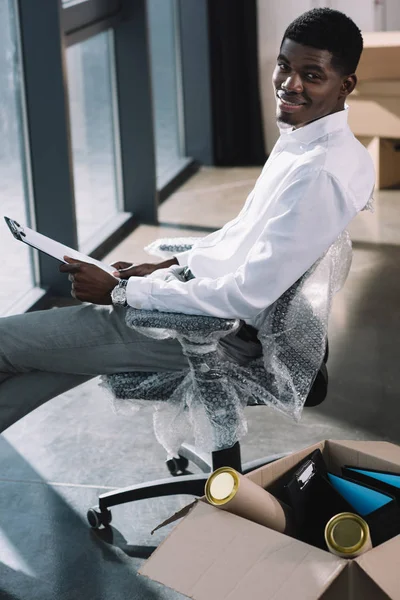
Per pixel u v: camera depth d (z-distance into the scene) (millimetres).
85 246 4973
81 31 4656
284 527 1857
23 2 4090
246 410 3273
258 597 1578
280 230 2088
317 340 2207
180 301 2131
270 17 6781
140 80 5367
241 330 2270
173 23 6633
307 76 2129
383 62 5719
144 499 2670
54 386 2363
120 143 5484
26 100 4234
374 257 4848
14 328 2291
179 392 2299
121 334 2266
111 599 2248
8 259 4172
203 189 6336
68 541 2492
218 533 1707
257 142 7043
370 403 3314
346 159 2137
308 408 3283
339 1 6699
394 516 1808
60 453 2988
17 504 2680
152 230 5445
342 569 1588
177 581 1643
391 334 3916
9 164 4152
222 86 6820
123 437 3094
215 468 2443
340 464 2049
